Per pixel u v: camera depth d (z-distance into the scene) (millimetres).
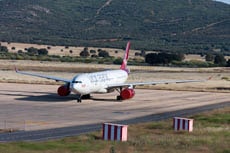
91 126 153000
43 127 148500
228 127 153250
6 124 153125
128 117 176875
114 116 178625
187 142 122312
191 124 145625
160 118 175625
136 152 109250
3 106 198625
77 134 136250
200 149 114875
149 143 119688
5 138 126500
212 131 142625
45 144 115562
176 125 147125
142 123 159500
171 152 110500
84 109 196375
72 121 163500
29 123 156125
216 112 192875
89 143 119062
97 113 185750
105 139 125312
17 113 179625
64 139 124750
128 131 142000
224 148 116562
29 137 129000
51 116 174000
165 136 132000
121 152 109062
